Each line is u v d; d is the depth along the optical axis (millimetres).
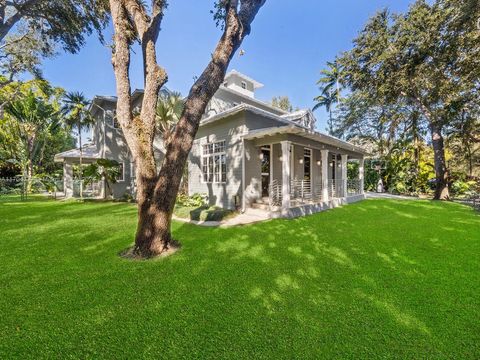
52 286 3195
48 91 20969
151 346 2080
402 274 3514
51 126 21594
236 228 6660
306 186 12242
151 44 4852
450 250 4637
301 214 8789
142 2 5359
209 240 5430
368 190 21531
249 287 3137
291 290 3045
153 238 4500
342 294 2930
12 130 20875
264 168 10641
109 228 6672
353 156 14742
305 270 3682
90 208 10781
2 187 19156
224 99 16938
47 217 8398
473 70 10094
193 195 11367
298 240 5395
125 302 2791
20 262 4086
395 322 2369
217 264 3965
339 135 25125
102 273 3627
